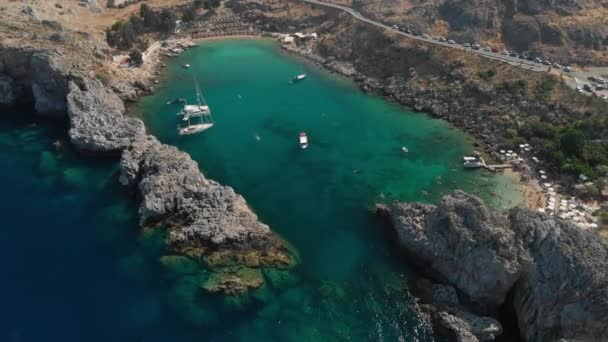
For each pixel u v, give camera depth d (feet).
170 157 368.89
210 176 387.34
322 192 371.35
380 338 261.44
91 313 271.69
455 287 286.05
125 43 576.61
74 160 396.98
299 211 352.08
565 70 480.64
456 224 285.64
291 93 515.50
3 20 508.12
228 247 308.81
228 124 458.50
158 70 558.15
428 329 264.72
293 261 307.37
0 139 421.59
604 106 410.72
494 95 456.04
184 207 330.34
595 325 234.99
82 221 334.85
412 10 598.75
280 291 286.87
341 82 538.47
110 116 426.92
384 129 451.53
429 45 529.04
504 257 267.59
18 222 332.80
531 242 271.28
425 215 314.55
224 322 267.59
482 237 276.82
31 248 312.91
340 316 272.92
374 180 383.65
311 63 581.94
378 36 568.00
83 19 607.37
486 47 526.16
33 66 460.14
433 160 405.80
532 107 435.12
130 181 361.71
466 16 569.64
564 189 358.23
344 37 596.70
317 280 295.28
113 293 283.18
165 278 292.61
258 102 497.05
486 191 364.58
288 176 389.39
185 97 503.61
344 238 328.08
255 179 385.29
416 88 497.87
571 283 242.78
